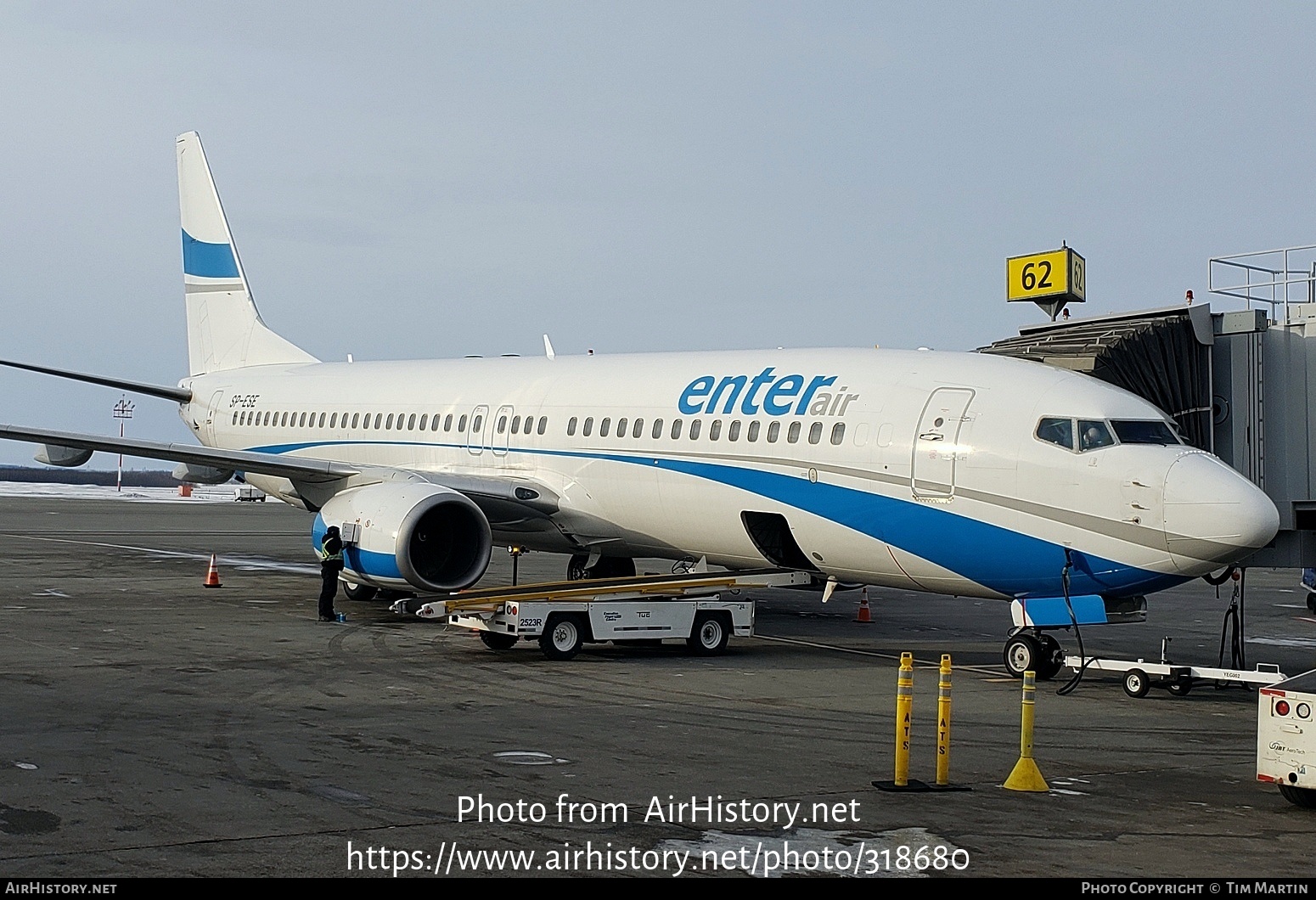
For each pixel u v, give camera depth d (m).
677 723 13.45
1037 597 17.48
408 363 29.06
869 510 18.34
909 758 11.82
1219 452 18.69
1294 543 18.11
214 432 32.47
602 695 15.09
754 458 19.80
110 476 168.88
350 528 21.48
